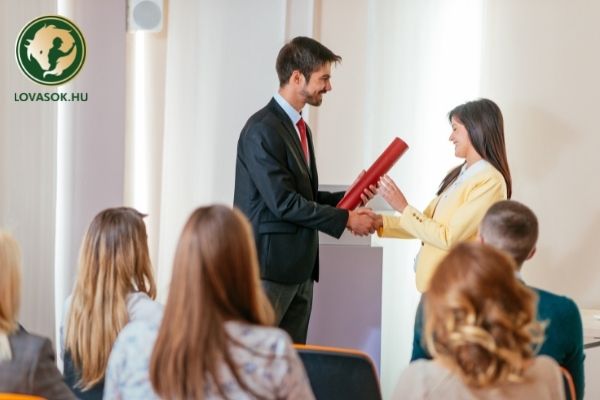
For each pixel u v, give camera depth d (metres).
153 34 4.12
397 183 4.18
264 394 1.62
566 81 4.11
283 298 3.55
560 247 4.16
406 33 4.13
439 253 3.41
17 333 1.89
